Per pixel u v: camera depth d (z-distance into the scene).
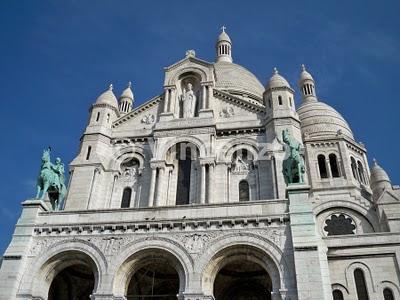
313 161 49.25
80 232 27.77
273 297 23.94
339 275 32.06
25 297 25.75
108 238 27.20
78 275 30.91
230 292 30.59
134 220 27.61
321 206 44.44
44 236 27.98
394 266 31.97
